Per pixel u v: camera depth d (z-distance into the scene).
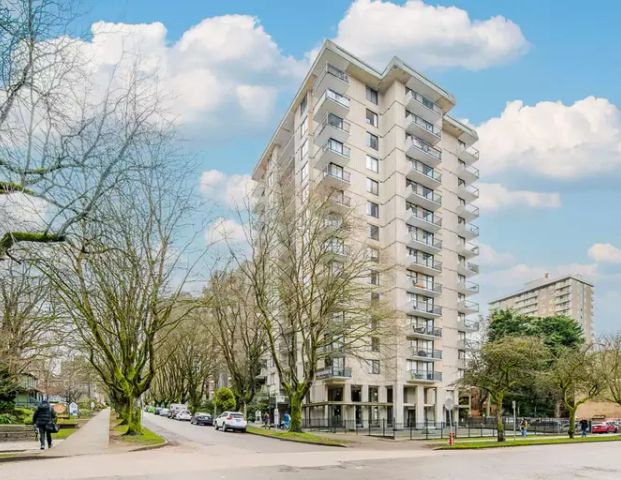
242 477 14.12
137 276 26.20
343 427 50.75
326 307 35.22
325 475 14.96
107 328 28.33
